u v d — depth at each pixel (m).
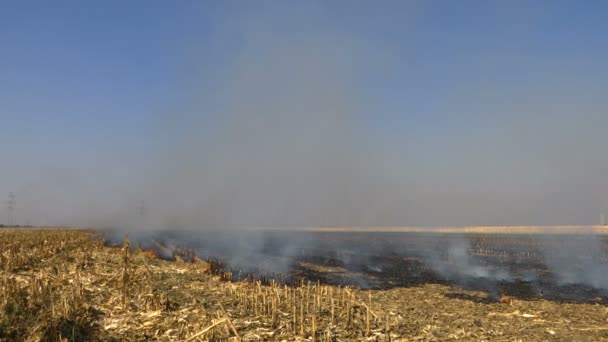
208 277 24.44
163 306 16.27
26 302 14.79
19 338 12.23
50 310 14.10
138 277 21.27
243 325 14.67
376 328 15.23
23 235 44.56
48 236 43.69
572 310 20.75
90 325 13.98
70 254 30.67
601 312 20.42
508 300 22.34
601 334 16.27
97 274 22.02
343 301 18.50
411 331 15.24
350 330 14.81
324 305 18.22
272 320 15.34
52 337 12.37
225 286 21.55
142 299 17.06
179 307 16.50
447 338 14.72
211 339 13.05
